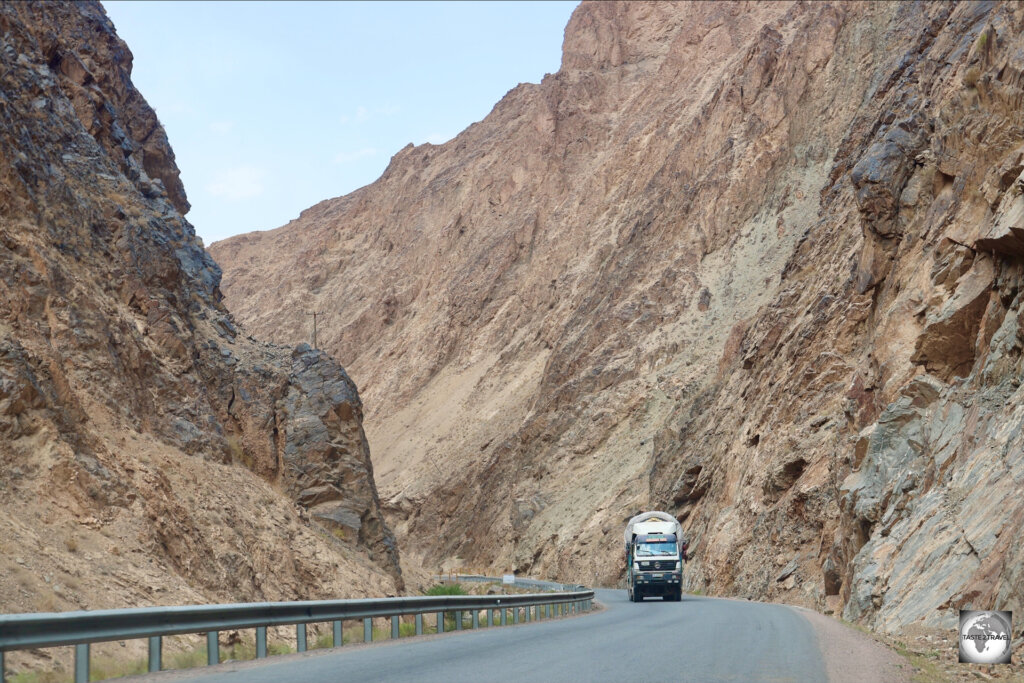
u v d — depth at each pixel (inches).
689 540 2294.5
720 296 3449.8
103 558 732.7
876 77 3484.3
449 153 7490.2
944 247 1258.0
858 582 1032.8
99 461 840.3
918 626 765.3
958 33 1717.5
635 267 3870.6
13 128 1075.9
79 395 941.2
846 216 2417.6
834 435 1739.7
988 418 944.9
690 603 1414.9
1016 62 1188.5
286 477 1354.6
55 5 1606.8
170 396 1139.9
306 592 1047.0
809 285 2345.0
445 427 4717.0
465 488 4089.6
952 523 871.7
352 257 7401.6
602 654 534.0
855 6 3922.2
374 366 5900.6
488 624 868.0
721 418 2466.8
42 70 1267.2
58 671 482.6
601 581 2640.3
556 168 5457.7
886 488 1149.7
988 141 1235.9
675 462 2573.8
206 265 1535.4
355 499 1385.3
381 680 404.5
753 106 3996.1
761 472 1946.4
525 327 4869.6
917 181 1518.2
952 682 455.2
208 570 884.0
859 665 504.1
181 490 965.2
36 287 952.9
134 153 1630.2
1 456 741.3
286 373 1446.9
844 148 2642.7
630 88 5767.7
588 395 3555.6
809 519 1683.1
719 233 3683.6
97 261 1147.9
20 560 644.7
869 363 1433.3
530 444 3715.6
